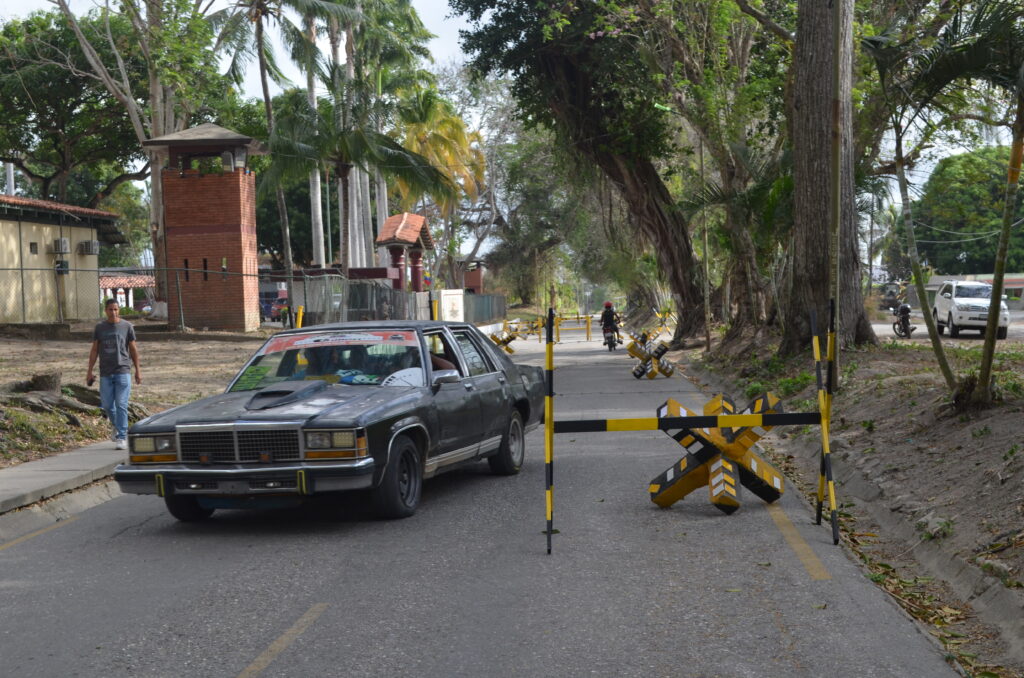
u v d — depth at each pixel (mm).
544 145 55469
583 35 31672
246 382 9312
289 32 38500
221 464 7965
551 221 71562
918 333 37062
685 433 8508
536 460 12070
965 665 4934
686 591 6211
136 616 5957
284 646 5324
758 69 27703
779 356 19500
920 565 6926
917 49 10664
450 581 6551
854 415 12539
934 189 24141
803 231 19109
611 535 7816
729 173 27531
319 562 7168
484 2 33938
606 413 16609
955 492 7820
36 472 10602
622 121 34469
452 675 4836
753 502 9086
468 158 68812
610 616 5723
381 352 9383
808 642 5191
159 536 8297
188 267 37062
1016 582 5691
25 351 26453
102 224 43656
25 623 5891
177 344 31281
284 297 67562
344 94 38375
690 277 37625
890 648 5082
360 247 55812
